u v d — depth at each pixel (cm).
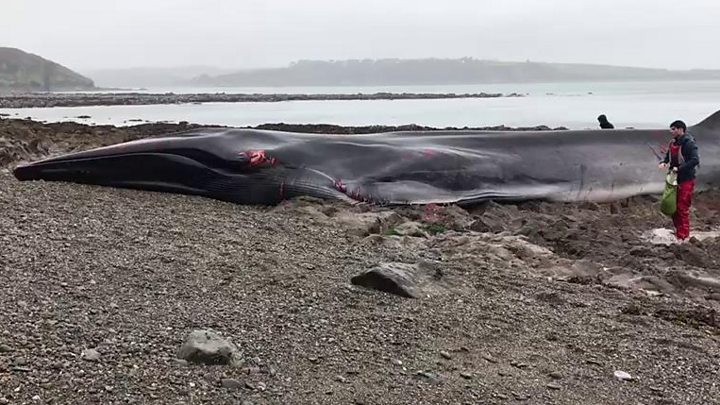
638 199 1294
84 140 1986
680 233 970
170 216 872
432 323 556
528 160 1242
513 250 821
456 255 784
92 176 1048
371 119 4153
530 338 546
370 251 762
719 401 462
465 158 1172
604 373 494
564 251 879
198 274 625
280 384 435
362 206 1012
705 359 530
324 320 542
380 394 434
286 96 9569
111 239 720
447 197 1104
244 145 1068
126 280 591
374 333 526
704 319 621
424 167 1127
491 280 691
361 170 1091
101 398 394
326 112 5078
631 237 943
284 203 1014
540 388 462
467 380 464
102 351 448
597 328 579
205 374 434
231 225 846
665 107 5375
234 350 460
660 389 474
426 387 449
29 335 458
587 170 1276
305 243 781
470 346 521
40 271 591
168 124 3095
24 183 1016
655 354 533
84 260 634
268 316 539
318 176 1052
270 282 619
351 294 604
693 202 1286
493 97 9231
